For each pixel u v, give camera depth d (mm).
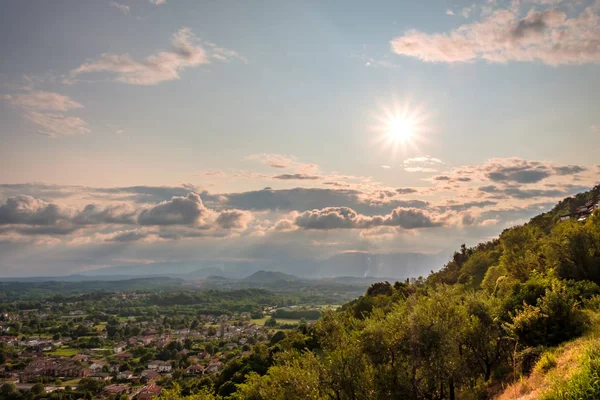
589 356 11398
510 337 21156
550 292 20156
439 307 24141
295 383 23359
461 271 99250
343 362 22406
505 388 17906
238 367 70562
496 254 90188
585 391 9969
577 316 19359
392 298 80000
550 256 37250
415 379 20656
